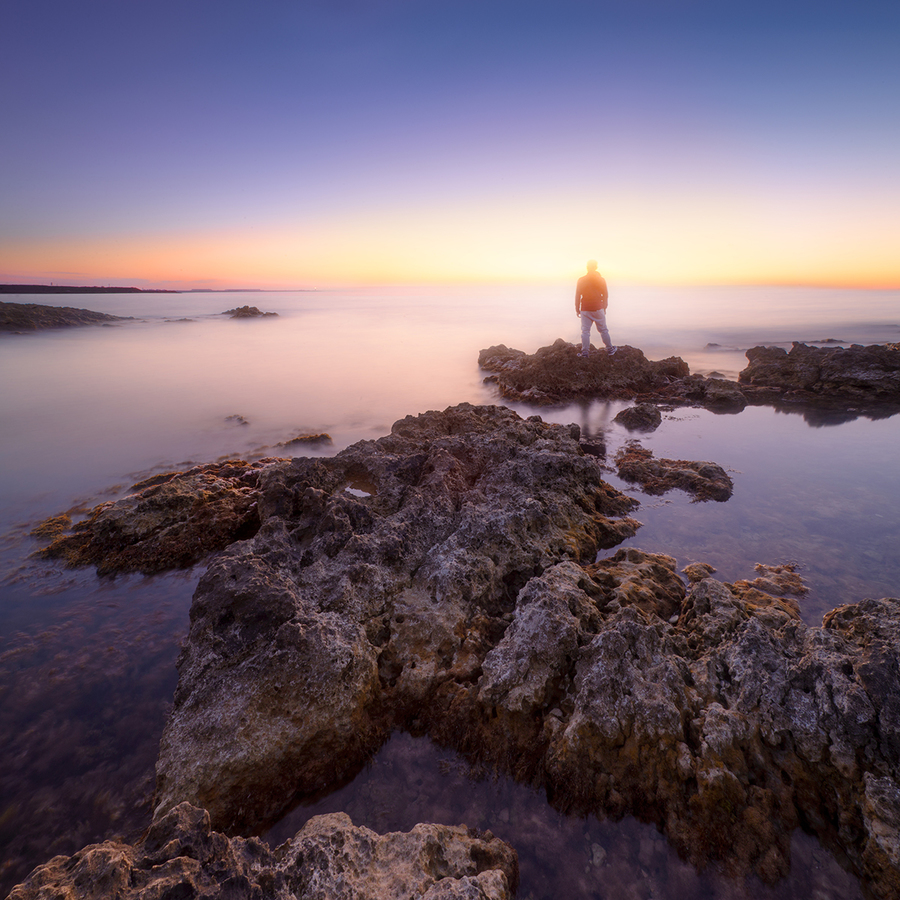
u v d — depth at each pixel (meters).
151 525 7.34
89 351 27.27
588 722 3.67
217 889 2.47
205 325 42.03
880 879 2.84
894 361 14.88
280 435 12.51
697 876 3.03
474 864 3.04
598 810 3.43
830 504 7.61
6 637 5.43
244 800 3.67
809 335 29.27
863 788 3.15
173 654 5.18
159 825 2.74
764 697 3.74
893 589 5.52
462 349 27.27
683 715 3.69
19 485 9.61
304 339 32.12
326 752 3.93
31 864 3.29
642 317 41.19
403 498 7.04
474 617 5.08
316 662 4.20
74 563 6.88
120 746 4.14
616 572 5.83
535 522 6.37
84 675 4.89
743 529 6.96
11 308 37.56
